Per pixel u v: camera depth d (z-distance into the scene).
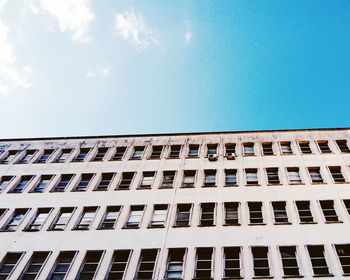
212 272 18.55
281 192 23.64
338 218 21.30
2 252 20.89
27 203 25.02
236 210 22.86
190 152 29.70
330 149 27.91
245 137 30.67
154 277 18.59
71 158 30.05
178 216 22.89
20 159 30.55
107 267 19.41
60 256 20.59
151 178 26.75
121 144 31.44
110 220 23.14
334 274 17.75
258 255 19.52
